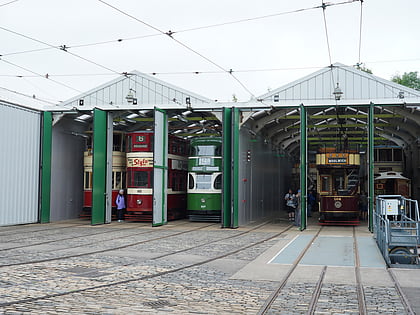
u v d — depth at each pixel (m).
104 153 25.22
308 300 8.28
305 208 23.55
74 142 28.36
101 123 25.02
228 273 10.93
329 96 34.06
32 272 10.50
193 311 7.42
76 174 28.58
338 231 22.38
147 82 38.56
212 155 27.12
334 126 29.75
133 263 12.10
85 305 7.64
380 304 8.01
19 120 23.41
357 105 22.73
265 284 9.69
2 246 15.11
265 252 14.55
